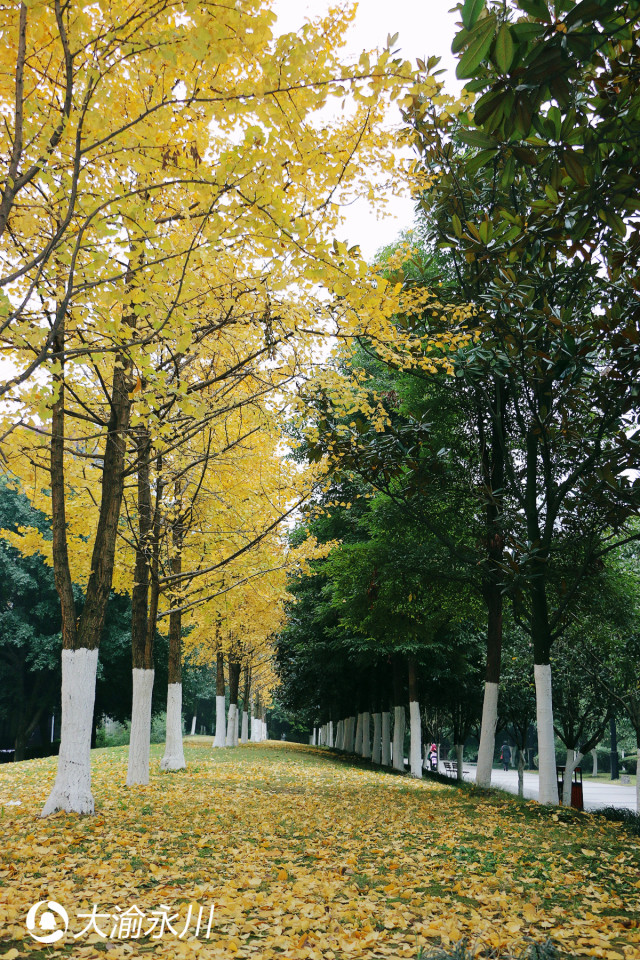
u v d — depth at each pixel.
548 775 10.88
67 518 12.16
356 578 13.76
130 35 4.98
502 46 3.61
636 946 4.20
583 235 6.57
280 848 6.73
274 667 37.84
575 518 11.12
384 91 5.37
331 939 4.12
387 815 9.14
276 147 5.53
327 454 12.13
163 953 3.86
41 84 6.10
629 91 5.12
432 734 33.41
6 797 10.39
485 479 12.36
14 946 3.92
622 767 62.16
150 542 11.86
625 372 8.97
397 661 21.36
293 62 5.00
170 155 6.24
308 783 13.64
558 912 4.84
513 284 9.10
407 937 4.15
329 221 6.88
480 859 6.53
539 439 11.79
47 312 7.01
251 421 11.09
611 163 5.60
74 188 5.16
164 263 6.69
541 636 11.24
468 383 11.80
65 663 8.40
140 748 11.80
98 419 9.09
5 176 5.68
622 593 12.93
